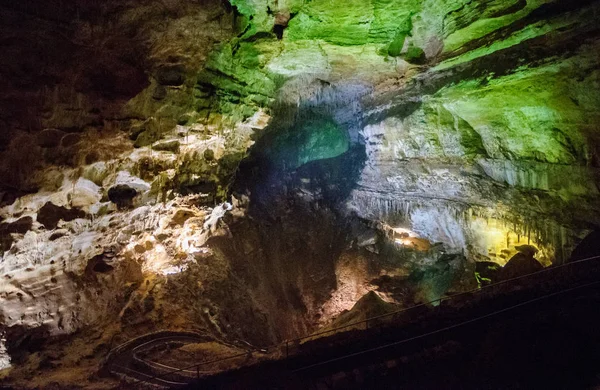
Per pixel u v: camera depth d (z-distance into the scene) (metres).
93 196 9.30
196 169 12.80
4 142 6.71
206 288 13.81
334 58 14.09
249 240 17.19
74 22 6.86
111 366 8.47
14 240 7.80
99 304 10.30
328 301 17.39
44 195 7.91
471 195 13.43
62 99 7.34
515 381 4.93
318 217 19.20
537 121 10.39
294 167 20.20
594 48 8.22
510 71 10.01
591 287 6.16
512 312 6.09
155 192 11.34
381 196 17.67
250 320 13.98
